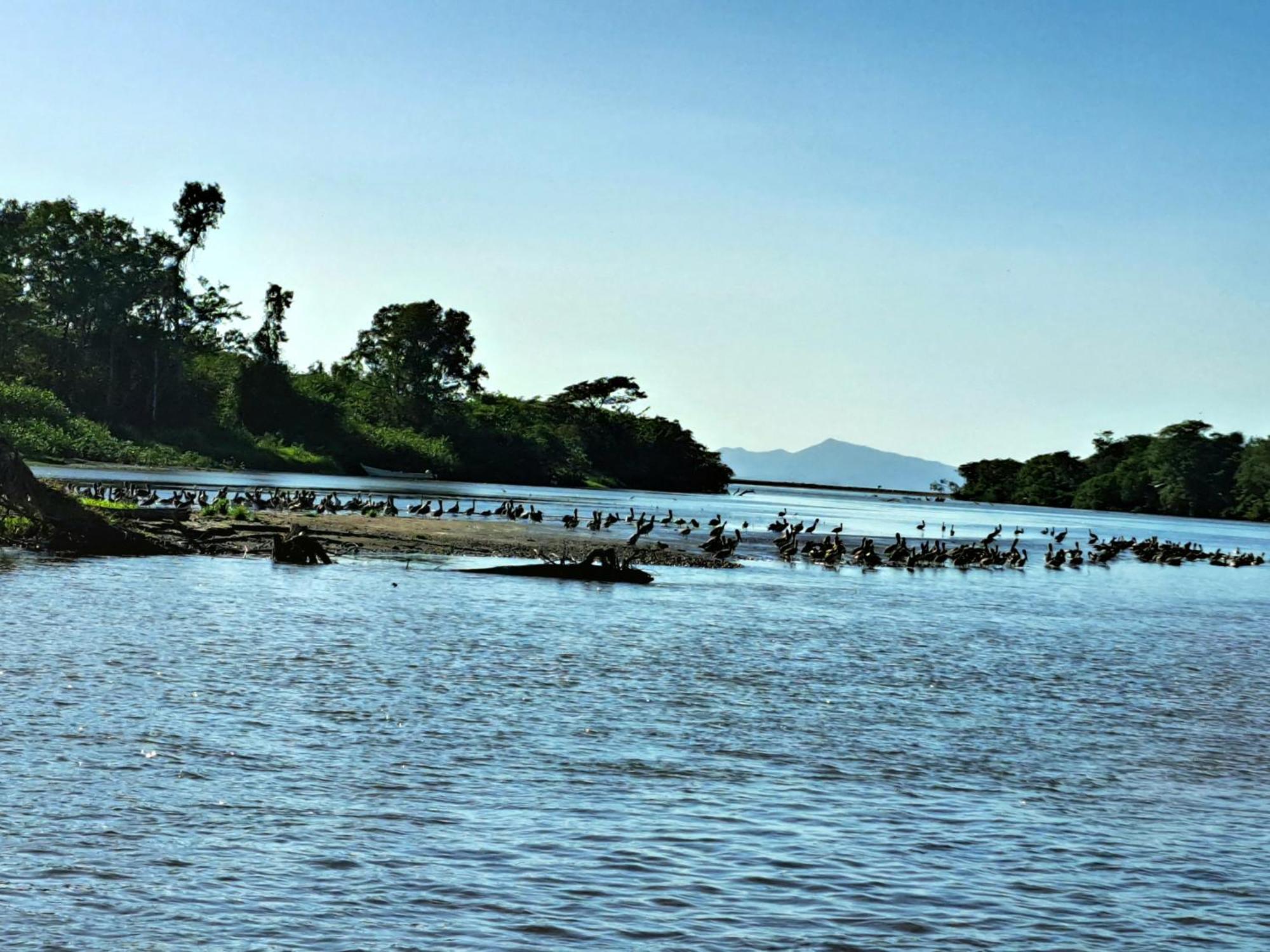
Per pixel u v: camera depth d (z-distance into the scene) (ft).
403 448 613.11
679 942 41.34
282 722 68.28
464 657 93.66
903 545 241.96
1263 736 79.00
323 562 161.17
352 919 42.09
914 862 50.55
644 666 93.86
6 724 63.93
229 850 47.98
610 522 274.57
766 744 69.77
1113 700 90.07
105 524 159.33
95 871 45.11
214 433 530.27
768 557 221.46
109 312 504.43
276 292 586.04
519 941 40.88
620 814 54.95
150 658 84.94
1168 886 49.03
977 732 76.18
